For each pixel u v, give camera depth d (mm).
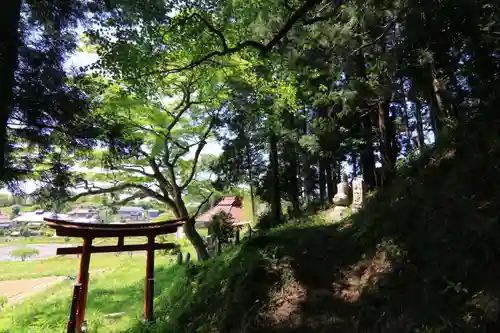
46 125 6887
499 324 3203
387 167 11531
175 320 7000
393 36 8523
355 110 11727
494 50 5793
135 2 6543
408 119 17500
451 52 6078
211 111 14180
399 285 4367
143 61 7379
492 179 4695
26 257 26078
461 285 3768
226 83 11875
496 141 5141
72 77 7535
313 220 11609
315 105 12609
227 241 14680
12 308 11328
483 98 6180
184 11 7234
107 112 10023
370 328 4137
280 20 9266
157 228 8852
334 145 13117
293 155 16984
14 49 3082
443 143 6305
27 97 6305
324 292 5219
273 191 16781
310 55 9789
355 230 6465
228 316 5668
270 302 5492
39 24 6621
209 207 24266
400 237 5145
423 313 3768
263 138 17141
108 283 14531
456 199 4824
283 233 8008
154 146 12453
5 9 2977
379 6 7430
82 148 8078
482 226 4070
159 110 12156
